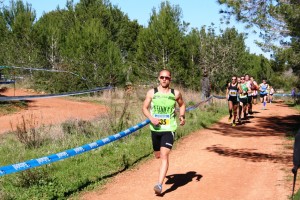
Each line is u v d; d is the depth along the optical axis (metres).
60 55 32.19
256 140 12.02
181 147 10.74
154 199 6.38
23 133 11.17
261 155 9.77
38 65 30.81
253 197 6.45
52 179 6.94
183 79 28.06
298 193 4.03
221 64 31.17
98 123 12.95
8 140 11.38
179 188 6.98
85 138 11.22
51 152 9.63
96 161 8.61
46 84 28.19
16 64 30.53
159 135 6.50
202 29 32.03
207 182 7.36
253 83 19.59
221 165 8.73
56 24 39.22
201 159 9.32
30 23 34.12
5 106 18.94
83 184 7.08
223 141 11.77
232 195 6.57
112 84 28.16
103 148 9.76
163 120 6.46
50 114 17.78
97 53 28.48
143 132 12.11
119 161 8.70
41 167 7.94
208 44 31.39
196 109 19.09
